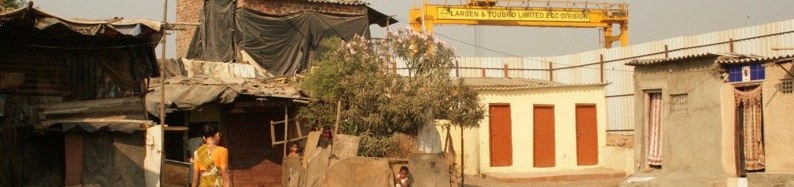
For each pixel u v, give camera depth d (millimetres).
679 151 17484
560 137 23125
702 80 16891
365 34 26047
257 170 18156
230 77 20328
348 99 16562
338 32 25500
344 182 14711
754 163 15969
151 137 14383
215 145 9602
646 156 18703
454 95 16922
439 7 34344
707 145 16672
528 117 22844
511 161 22578
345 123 16422
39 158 14141
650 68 18578
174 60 21156
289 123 18359
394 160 15234
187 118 17656
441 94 16484
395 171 15211
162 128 14188
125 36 14336
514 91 22766
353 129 16297
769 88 15422
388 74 16547
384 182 14734
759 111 15828
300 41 24859
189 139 17625
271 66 24250
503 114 22641
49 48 14438
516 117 22750
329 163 14898
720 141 16297
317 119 16688
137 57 15508
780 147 15188
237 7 24406
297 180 15930
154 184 14258
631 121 27531
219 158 9445
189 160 17453
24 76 13859
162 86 14133
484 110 17953
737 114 16250
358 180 14766
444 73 17031
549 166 22906
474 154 22203
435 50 17203
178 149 17531
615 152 22703
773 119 15328
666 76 17984
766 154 15469
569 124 23250
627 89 27766
